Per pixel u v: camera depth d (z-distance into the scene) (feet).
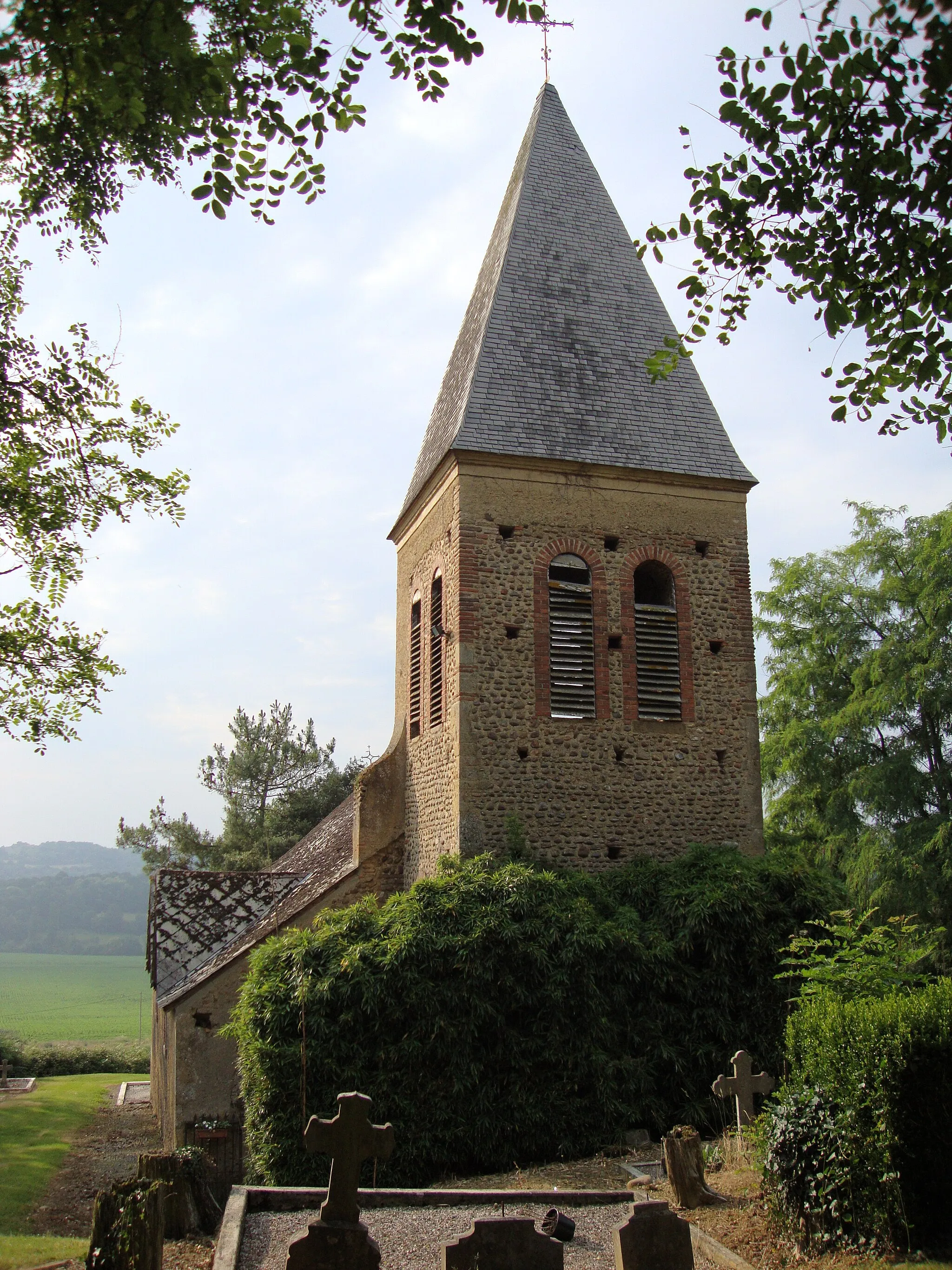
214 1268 26.71
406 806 68.85
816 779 107.65
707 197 27.04
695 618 64.13
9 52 23.95
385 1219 32.27
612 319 69.36
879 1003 29.94
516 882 50.34
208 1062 59.47
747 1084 42.39
